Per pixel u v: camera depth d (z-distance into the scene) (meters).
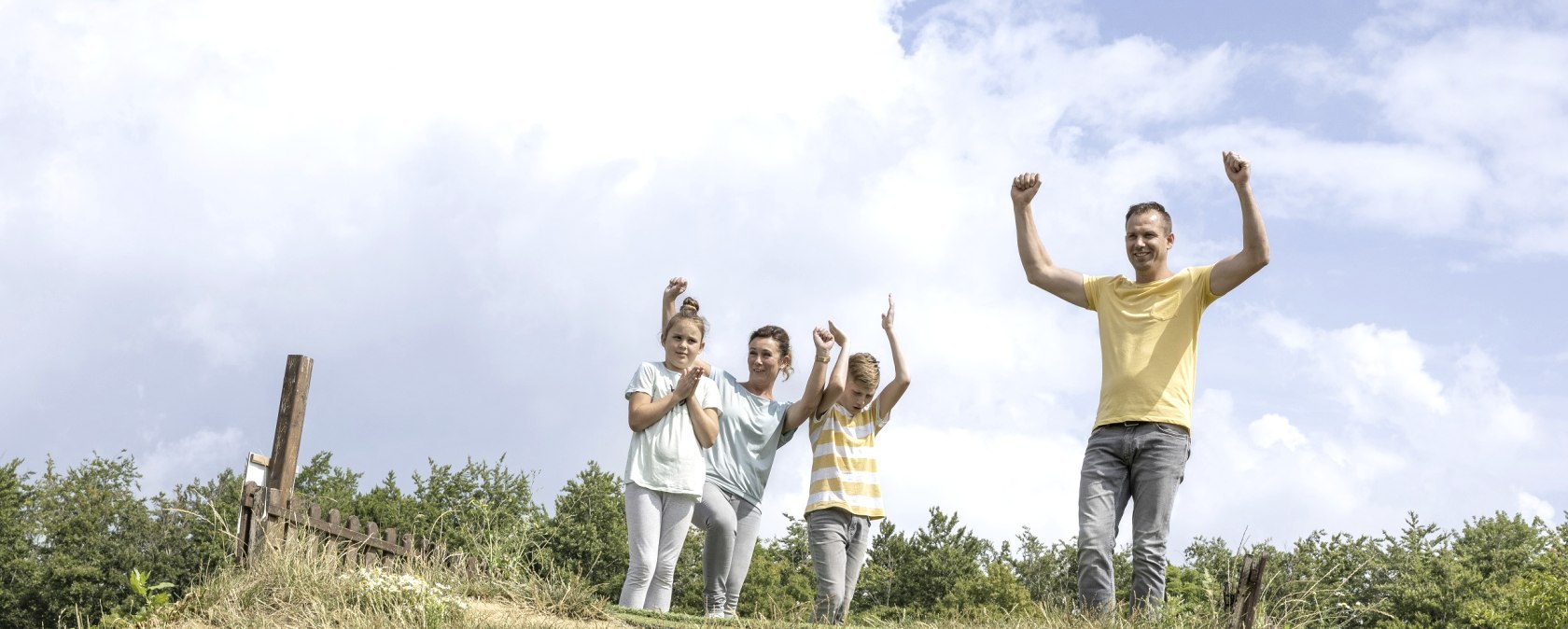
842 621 6.25
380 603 5.50
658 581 6.45
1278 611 5.52
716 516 6.80
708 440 6.59
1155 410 5.82
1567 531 37.22
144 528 40.44
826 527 6.77
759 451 7.17
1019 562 25.02
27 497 41.31
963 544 26.39
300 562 5.90
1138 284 6.13
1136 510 5.82
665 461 6.41
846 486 6.84
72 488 41.06
